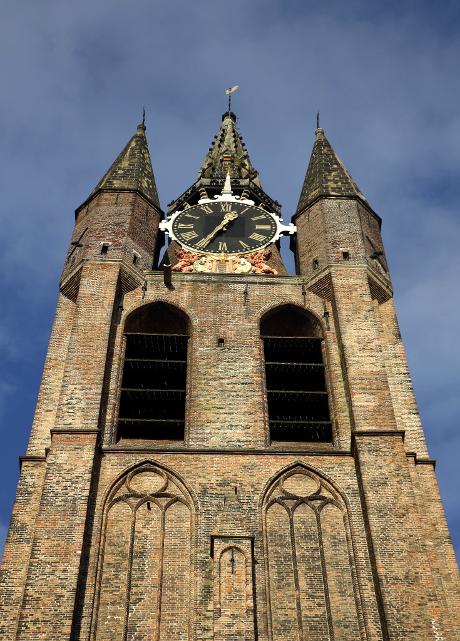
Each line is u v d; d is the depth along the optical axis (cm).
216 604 2830
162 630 2870
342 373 3759
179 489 3269
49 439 3494
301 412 3812
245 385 3697
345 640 2867
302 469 3347
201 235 4781
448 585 3039
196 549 3067
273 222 4875
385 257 4547
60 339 3928
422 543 3108
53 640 2738
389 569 2944
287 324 4184
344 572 3047
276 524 3180
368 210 4781
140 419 3578
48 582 2875
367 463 3269
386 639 2791
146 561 3053
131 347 4000
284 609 2939
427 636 2773
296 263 4709
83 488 3150
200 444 3434
